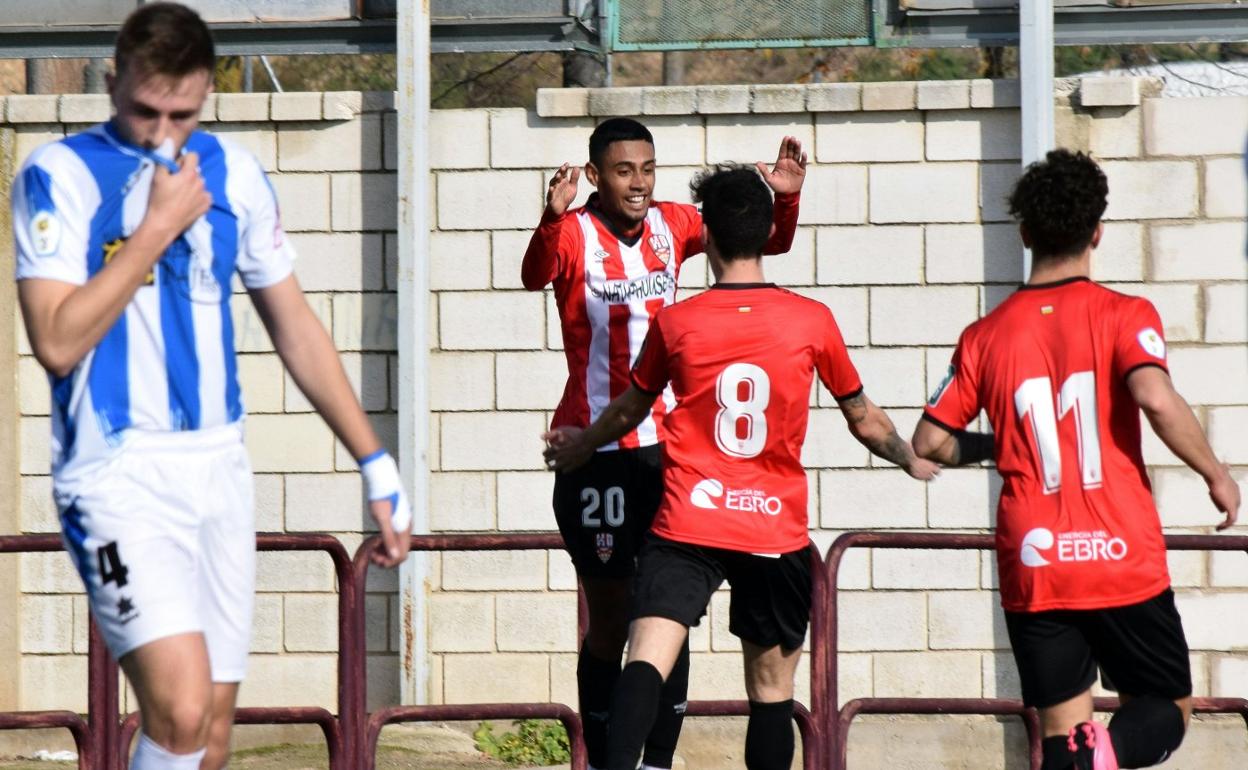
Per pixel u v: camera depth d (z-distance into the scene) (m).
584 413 19.28
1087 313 16.02
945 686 27.94
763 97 27.86
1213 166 27.47
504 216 28.12
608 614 19.34
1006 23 27.62
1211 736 27.52
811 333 17.20
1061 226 16.22
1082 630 15.94
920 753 28.03
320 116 28.08
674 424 17.36
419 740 27.92
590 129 28.09
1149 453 27.70
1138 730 15.52
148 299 12.35
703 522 17.05
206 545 12.73
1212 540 21.22
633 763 16.06
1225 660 27.58
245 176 13.02
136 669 12.02
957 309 27.84
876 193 27.91
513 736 28.06
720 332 17.08
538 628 28.12
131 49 11.94
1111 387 15.81
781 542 17.17
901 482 27.94
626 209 19.03
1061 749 15.85
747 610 17.55
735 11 28.14
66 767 27.47
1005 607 16.28
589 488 19.00
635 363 18.12
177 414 12.48
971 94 27.62
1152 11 27.67
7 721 20.38
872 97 27.77
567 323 19.33
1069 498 15.80
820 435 28.03
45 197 12.15
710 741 27.84
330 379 13.35
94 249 12.27
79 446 12.22
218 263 12.70
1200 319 27.55
